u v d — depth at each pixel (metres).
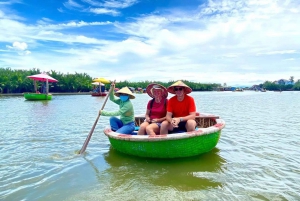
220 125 5.36
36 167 4.60
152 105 5.92
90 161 4.96
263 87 128.25
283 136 7.02
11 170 4.44
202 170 4.37
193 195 3.41
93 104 21.50
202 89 110.12
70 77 65.94
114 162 4.89
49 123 9.69
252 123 9.49
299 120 10.22
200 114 7.02
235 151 5.53
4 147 5.96
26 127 8.72
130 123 5.81
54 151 5.64
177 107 5.47
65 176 4.17
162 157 4.94
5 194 3.51
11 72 58.16
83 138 6.98
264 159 4.92
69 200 3.34
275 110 14.79
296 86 121.56
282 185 3.69
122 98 5.74
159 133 5.47
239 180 3.90
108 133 5.38
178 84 5.25
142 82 81.75
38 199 3.37
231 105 19.41
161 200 3.29
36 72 60.00
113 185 3.79
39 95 27.11
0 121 10.19
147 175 4.18
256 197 3.33
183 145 4.79
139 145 4.95
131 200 3.30
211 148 5.32
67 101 26.28
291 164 4.60
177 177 4.07
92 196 3.44
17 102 23.73
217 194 3.43
